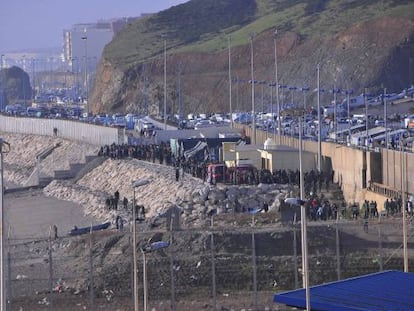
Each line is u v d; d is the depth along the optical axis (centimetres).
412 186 18225
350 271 14150
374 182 19612
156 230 15988
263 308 13000
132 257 13512
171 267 13238
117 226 17375
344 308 9719
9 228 19800
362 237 14988
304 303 10044
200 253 14850
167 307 13400
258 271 14188
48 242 16000
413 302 9888
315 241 14988
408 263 14188
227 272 14275
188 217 17975
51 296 13288
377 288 10475
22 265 15125
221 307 13150
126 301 13812
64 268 14950
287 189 19450
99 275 14475
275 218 16575
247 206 18612
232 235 15212
